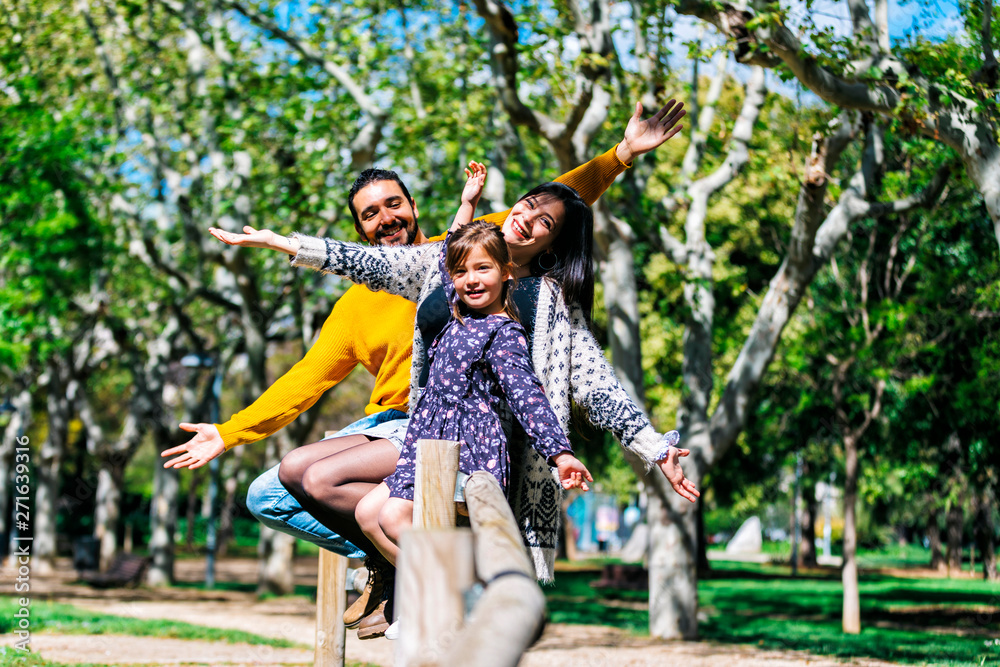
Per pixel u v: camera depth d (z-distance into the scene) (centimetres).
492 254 291
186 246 2094
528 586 175
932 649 1343
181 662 1027
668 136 379
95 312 2470
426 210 1680
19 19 1769
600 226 1426
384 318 359
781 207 1706
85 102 1867
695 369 1518
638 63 1316
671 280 1494
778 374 1853
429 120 1511
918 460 1944
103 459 2912
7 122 1666
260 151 1856
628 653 1298
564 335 312
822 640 1465
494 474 283
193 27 1758
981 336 1578
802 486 3169
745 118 1438
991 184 866
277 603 2103
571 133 1178
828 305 1680
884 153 1455
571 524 4509
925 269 1591
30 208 1700
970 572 3503
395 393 362
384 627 340
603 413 307
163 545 2592
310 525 384
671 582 1495
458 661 153
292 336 2169
